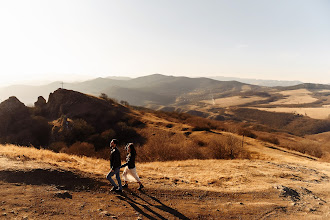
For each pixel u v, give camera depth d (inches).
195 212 243.4
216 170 535.8
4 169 268.8
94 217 196.1
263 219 245.0
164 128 2167.8
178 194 296.8
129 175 282.5
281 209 278.7
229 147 1102.4
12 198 205.8
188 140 1734.7
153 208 239.9
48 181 266.8
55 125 2091.5
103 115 2423.7
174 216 226.1
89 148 1657.2
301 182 464.4
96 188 275.4
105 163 514.0
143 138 1968.5
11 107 2160.4
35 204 201.8
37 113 2481.5
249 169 573.9
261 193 339.6
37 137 1993.1
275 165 711.1
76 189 262.1
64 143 1843.0
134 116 2556.6
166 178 384.5
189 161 739.4
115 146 270.7
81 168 354.3
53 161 366.9
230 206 273.9
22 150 435.2
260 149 1435.8
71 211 201.3
